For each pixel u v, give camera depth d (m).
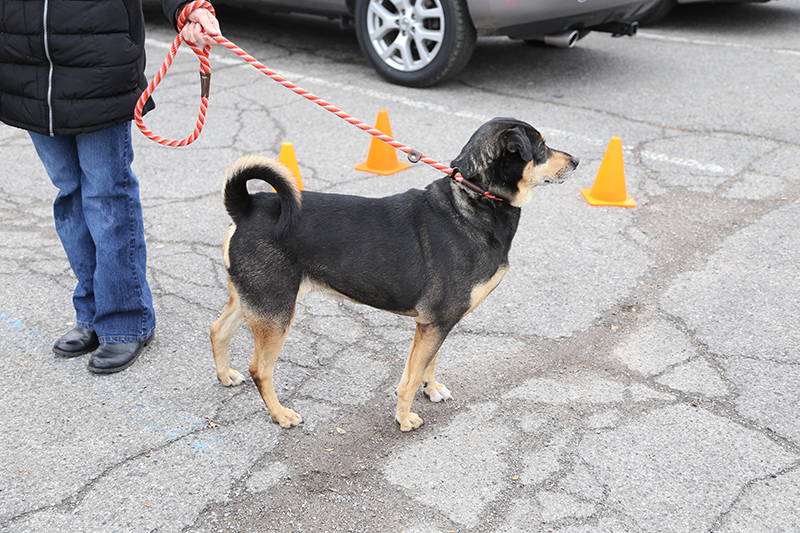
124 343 3.40
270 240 2.81
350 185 5.17
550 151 2.94
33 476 2.71
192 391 3.24
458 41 6.70
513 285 4.07
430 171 5.41
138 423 3.02
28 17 2.73
